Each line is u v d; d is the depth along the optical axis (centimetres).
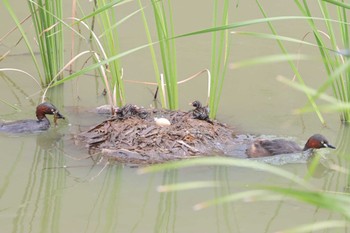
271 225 1175
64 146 1507
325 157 1482
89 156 1450
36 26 1845
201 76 1928
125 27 2264
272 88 1889
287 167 1410
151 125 1519
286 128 1627
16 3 2428
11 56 2066
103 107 1712
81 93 1839
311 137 1466
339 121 1691
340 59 1592
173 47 1597
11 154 1468
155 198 1280
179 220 1195
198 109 1591
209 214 1224
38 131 1585
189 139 1472
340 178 1384
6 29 2241
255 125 1631
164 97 1661
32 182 1339
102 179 1352
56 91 1852
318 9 2367
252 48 2123
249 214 1227
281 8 2380
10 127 1589
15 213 1210
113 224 1169
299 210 1245
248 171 1398
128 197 1281
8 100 1770
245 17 2302
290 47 2127
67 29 2238
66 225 1165
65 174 1375
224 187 1325
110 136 1507
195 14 2355
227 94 1842
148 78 1914
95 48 2102
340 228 1174
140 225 1170
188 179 1353
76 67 2000
